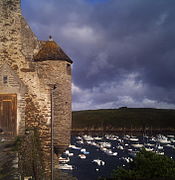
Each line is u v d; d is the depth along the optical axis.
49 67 21.50
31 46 22.20
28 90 20.88
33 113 20.72
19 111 20.59
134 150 75.19
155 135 119.06
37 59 21.75
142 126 131.50
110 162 57.69
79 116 142.75
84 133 128.00
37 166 17.94
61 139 21.14
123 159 60.28
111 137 111.56
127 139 105.88
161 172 19.72
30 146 18.33
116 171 21.75
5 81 20.91
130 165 22.31
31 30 22.48
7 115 20.64
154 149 76.75
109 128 132.12
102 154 69.19
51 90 20.88
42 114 20.64
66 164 54.69
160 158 20.86
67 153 67.69
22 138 18.05
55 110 21.14
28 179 15.86
